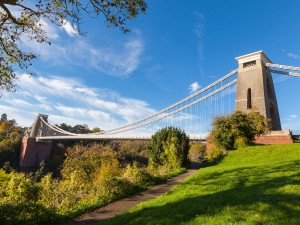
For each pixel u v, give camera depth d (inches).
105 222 360.8
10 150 3435.0
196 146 1861.5
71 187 524.4
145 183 635.5
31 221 369.4
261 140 1615.4
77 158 1032.2
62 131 3496.6
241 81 2196.1
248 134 1242.0
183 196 438.9
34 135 3759.8
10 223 350.0
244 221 273.6
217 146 1242.6
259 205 314.2
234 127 1206.3
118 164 1042.7
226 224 271.6
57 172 2092.8
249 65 2250.2
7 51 467.2
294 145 1058.1
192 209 336.5
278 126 2144.4
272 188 393.1
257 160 934.4
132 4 409.1
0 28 448.8
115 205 474.3
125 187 556.1
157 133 1082.7
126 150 2425.0
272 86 2237.9
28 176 505.0
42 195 454.3
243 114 1248.2
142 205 425.1
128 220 348.5
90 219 400.8
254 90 2116.1
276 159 902.4
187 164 1010.7
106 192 523.5
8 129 4099.4
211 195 410.3
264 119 1293.1
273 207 300.0
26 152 3265.3
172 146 967.6
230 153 1114.1
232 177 553.3
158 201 434.0
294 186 386.3
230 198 365.7
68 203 458.6
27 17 456.4
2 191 430.9
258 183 454.0
